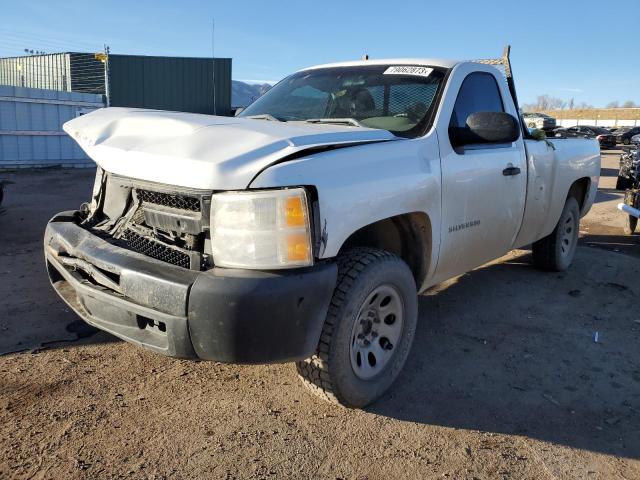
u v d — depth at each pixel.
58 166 16.58
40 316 4.34
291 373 3.56
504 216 4.27
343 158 2.83
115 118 3.32
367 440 2.89
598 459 2.80
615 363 3.89
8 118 15.42
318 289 2.59
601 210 10.82
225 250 2.55
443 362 3.82
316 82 4.30
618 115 69.38
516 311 4.84
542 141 4.93
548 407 3.28
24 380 3.35
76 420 2.96
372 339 3.21
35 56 23.53
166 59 22.38
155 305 2.58
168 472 2.58
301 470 2.63
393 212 3.05
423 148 3.40
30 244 6.71
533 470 2.70
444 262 3.69
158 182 2.73
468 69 4.02
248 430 2.93
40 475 2.53
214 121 3.08
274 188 2.51
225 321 2.45
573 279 5.83
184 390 3.31
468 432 3.00
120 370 3.53
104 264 2.82
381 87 3.95
